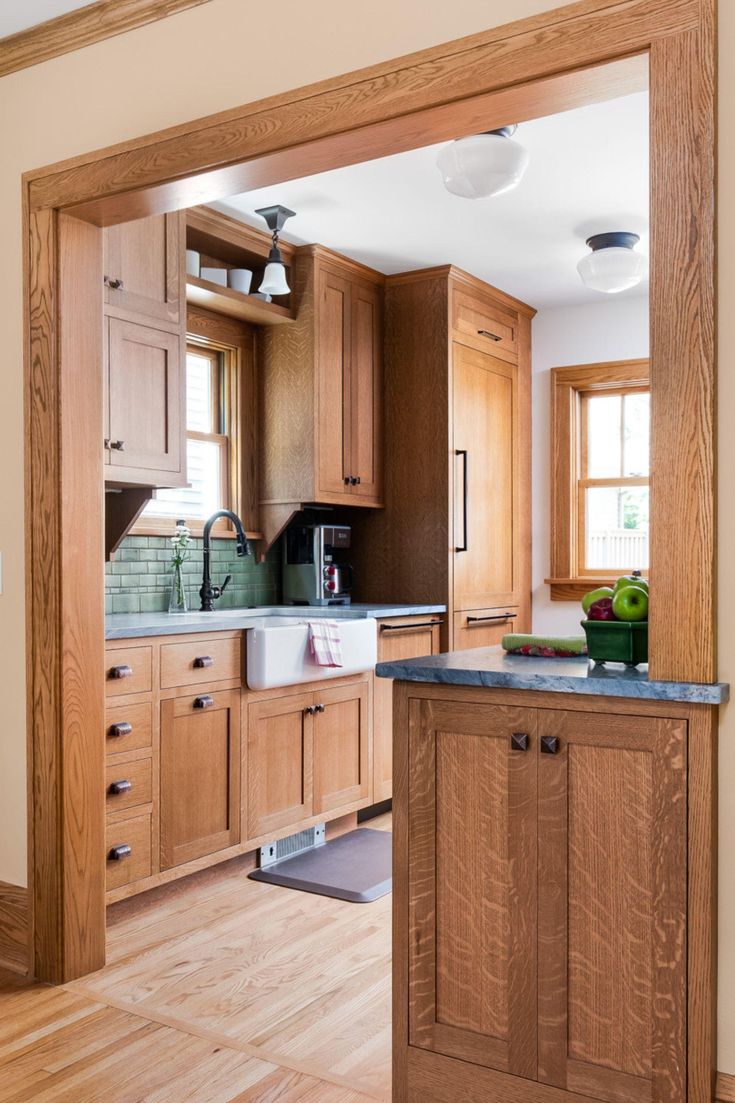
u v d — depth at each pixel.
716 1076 1.63
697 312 1.66
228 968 2.62
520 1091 1.76
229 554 4.31
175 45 2.34
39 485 2.58
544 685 1.72
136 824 2.90
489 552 4.84
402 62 1.98
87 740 2.62
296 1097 1.97
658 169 1.69
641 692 1.63
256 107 2.18
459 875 1.83
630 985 1.66
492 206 3.74
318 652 3.54
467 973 1.82
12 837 2.66
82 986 2.51
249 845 3.35
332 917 3.00
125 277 3.23
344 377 4.39
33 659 2.60
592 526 5.16
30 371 2.60
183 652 3.08
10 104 2.66
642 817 1.65
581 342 5.13
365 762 3.99
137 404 3.28
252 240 4.02
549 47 1.81
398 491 4.63
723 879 1.63
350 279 4.43
